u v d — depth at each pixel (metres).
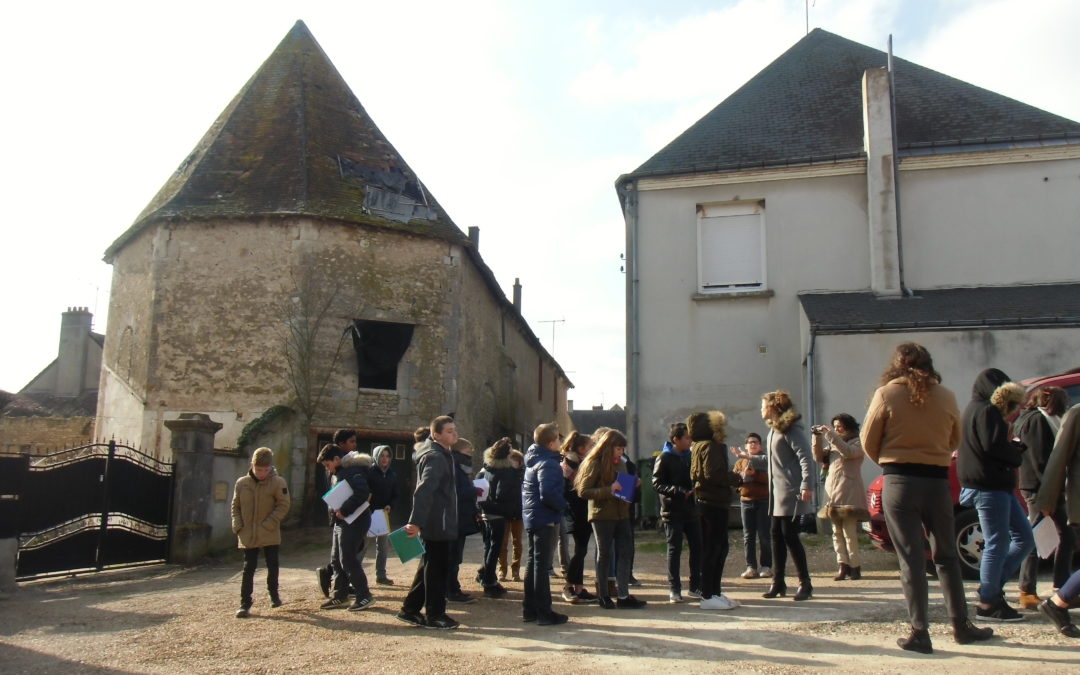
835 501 8.49
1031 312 11.77
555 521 6.76
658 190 15.15
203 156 17.97
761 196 14.74
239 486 7.70
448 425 6.76
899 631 5.79
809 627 6.04
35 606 8.34
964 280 13.95
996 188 14.09
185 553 11.75
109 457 11.14
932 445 5.09
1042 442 6.17
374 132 19.84
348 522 7.52
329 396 16.39
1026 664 4.77
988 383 5.95
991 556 5.83
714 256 14.88
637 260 14.98
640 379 14.56
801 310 13.73
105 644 6.39
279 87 19.48
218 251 16.62
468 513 8.09
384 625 6.75
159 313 16.44
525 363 27.56
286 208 16.67
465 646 5.88
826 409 11.90
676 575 7.33
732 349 14.38
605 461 7.20
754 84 17.06
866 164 14.39
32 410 30.41
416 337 17.58
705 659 5.27
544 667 5.19
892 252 13.89
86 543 10.80
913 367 5.16
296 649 5.98
